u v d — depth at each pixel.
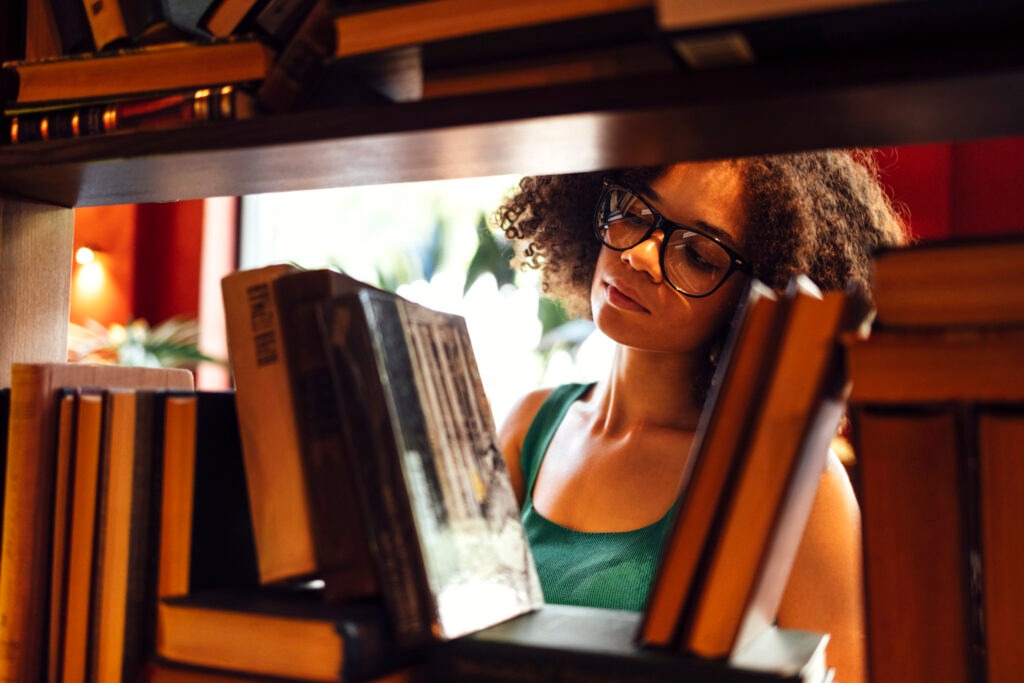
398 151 0.75
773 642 0.69
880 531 0.60
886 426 0.59
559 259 1.36
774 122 0.66
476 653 0.68
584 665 0.65
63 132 0.81
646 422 1.16
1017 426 0.56
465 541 0.73
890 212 1.25
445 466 0.74
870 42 0.58
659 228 1.03
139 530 0.78
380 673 0.68
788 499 0.63
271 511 0.73
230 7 0.76
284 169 0.82
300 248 5.93
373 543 0.68
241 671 0.69
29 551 0.79
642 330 1.06
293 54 0.74
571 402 1.31
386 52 0.69
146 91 0.79
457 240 5.71
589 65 0.65
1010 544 0.56
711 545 0.63
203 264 5.73
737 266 1.04
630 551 1.07
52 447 0.80
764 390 0.63
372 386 0.69
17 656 0.78
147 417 0.78
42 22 0.90
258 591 0.78
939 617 0.59
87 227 5.82
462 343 0.85
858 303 0.65
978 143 2.88
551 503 1.19
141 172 0.84
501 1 0.65
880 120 0.65
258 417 0.75
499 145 0.73
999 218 2.85
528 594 0.80
